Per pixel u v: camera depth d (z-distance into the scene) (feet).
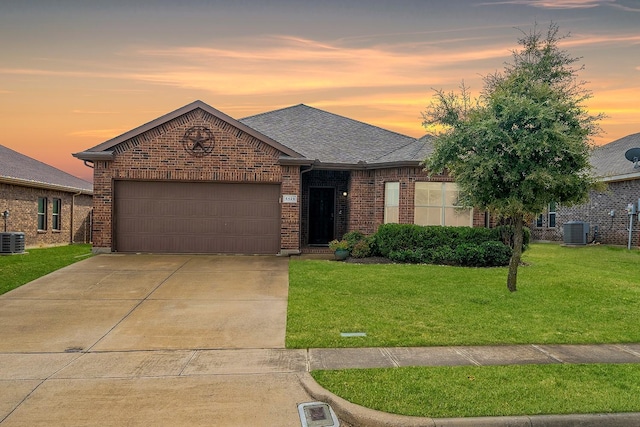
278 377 15.65
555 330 21.42
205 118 44.14
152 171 43.70
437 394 14.03
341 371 16.01
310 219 55.93
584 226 61.26
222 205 44.83
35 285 30.12
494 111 27.45
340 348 18.79
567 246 60.70
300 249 48.65
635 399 13.76
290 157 44.75
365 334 20.52
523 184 26.58
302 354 18.03
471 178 27.66
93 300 26.58
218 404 13.57
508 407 13.17
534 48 29.66
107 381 15.23
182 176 43.93
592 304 26.32
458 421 12.49
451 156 28.48
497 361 17.26
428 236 41.47
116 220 44.06
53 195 61.36
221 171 44.21
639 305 26.17
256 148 44.57
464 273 34.94
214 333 20.83
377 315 23.61
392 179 48.93
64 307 25.04
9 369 16.28
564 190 27.40
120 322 22.44
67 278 32.19
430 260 40.32
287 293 28.50
